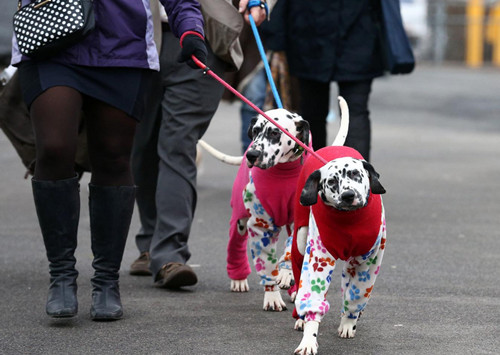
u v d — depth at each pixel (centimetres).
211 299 973
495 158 2252
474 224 1425
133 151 1096
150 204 1105
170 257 1010
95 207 884
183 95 1019
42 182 848
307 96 1342
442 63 5328
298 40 1312
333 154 793
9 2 1984
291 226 985
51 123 832
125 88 857
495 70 5038
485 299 970
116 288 893
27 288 1012
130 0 856
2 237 1301
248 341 812
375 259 785
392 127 2978
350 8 1283
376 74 1303
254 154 859
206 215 1483
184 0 891
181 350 785
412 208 1562
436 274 1088
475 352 781
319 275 758
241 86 1611
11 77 1004
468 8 5375
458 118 3259
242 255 999
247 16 1034
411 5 5322
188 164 1031
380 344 805
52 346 796
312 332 752
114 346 796
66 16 815
